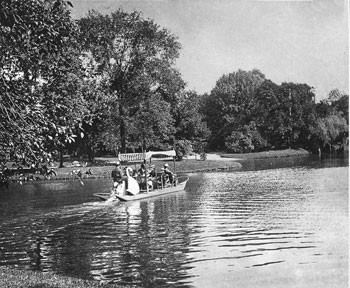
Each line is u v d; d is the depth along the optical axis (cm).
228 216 1580
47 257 1095
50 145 829
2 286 766
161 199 2083
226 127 3572
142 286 868
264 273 956
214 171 3188
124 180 2156
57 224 1534
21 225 1529
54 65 856
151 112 2645
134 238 1284
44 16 776
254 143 3488
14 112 766
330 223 1402
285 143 3419
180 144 3519
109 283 888
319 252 1109
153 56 2380
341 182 2298
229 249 1145
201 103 3531
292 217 1523
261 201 1880
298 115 3284
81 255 1106
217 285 866
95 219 1616
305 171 2803
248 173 2952
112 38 2183
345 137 3234
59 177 2995
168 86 2614
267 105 3372
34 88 823
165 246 1180
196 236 1291
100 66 2155
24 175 800
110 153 3569
